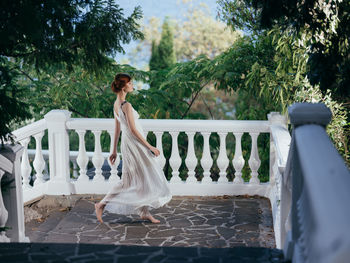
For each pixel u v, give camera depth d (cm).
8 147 428
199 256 321
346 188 182
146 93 945
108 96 930
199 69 943
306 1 468
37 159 641
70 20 419
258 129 627
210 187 645
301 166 243
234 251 329
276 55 677
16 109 403
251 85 719
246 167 914
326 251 152
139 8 444
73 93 924
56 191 643
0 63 412
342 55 503
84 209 596
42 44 419
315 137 267
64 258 320
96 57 443
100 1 431
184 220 555
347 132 604
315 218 167
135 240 498
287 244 302
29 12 366
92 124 633
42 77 885
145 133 638
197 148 1098
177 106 1057
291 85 647
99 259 319
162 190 526
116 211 528
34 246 340
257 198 634
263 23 499
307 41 591
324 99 599
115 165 648
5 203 446
